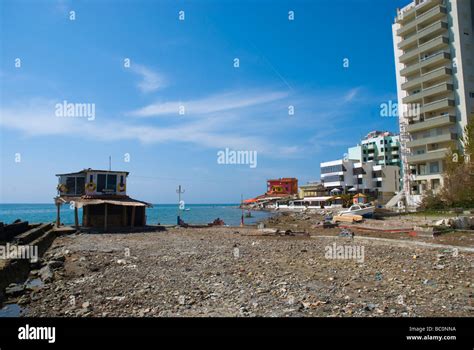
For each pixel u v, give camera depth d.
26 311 10.93
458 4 62.25
